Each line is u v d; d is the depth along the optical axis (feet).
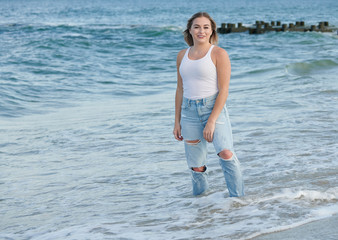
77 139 22.91
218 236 8.96
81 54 71.41
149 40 92.43
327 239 8.16
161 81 48.83
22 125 28.30
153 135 22.67
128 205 12.80
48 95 40.65
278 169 14.69
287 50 74.08
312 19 159.02
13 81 46.60
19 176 17.11
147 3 407.03
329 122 22.80
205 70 10.93
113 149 20.38
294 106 27.61
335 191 11.32
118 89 43.93
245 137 20.51
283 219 9.59
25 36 99.91
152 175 15.96
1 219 12.61
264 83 39.63
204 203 11.68
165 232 9.64
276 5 310.86
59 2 483.10
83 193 14.48
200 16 10.94
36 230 11.27
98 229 10.29
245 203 11.01
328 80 37.91
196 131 11.59
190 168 12.47
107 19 179.42
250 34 104.22
